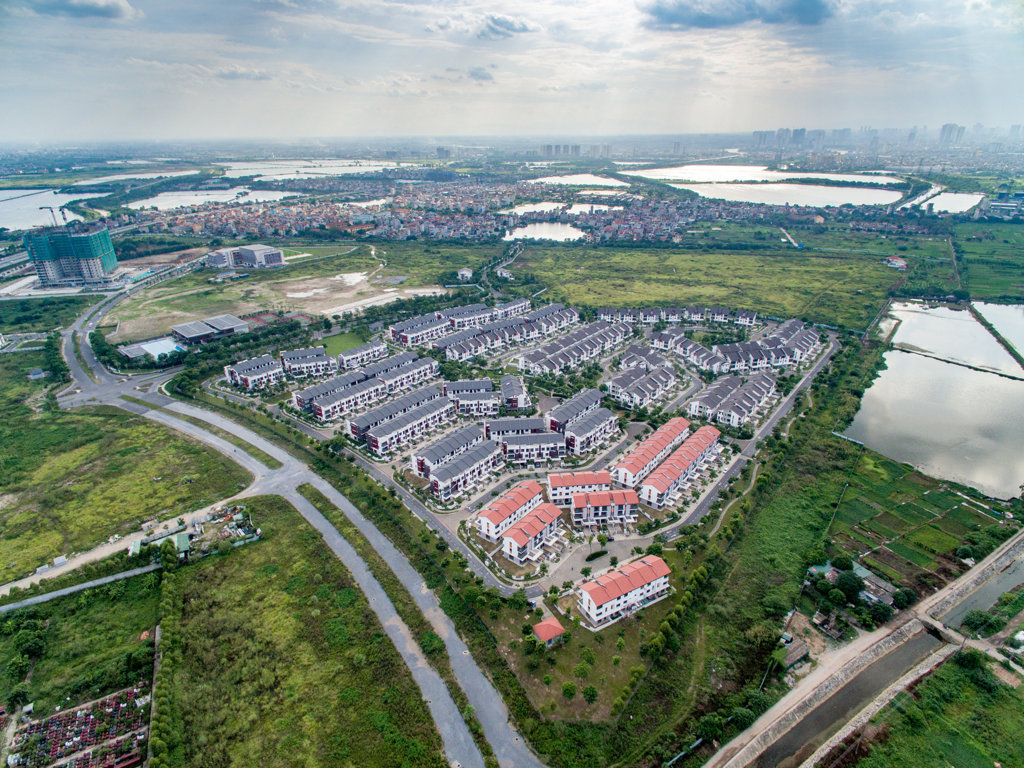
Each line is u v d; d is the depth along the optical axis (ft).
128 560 555.28
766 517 625.41
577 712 413.80
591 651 458.09
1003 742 395.55
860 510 634.84
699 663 456.86
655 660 454.81
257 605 508.53
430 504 650.84
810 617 500.33
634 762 382.42
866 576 536.42
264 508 640.17
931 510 634.84
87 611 506.89
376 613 499.92
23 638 467.93
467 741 393.50
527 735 397.19
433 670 446.60
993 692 430.20
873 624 489.67
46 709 417.28
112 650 467.52
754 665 454.81
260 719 408.26
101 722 407.03
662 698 426.92
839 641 477.36
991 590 530.68
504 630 483.51
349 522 618.44
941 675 443.73
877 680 445.78
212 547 573.33
